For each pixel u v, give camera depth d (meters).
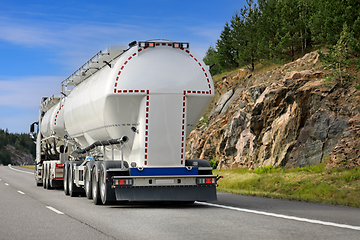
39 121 26.59
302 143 20.62
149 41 12.66
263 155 23.66
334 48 22.81
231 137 27.83
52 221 9.41
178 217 9.78
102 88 13.19
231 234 7.43
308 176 17.47
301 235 7.24
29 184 27.23
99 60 14.20
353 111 19.80
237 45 39.34
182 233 7.59
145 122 12.35
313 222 8.69
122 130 12.78
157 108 12.40
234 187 20.31
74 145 20.39
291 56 33.19
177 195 12.03
